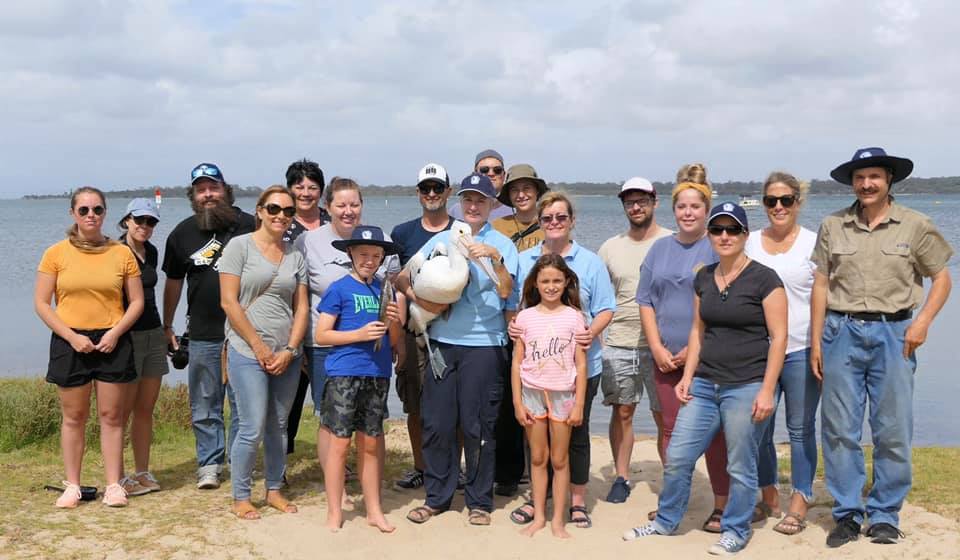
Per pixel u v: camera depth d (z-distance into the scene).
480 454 6.00
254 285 5.84
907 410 5.36
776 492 6.05
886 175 5.20
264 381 5.95
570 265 6.07
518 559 5.38
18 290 24.05
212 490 6.70
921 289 5.39
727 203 5.50
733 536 5.46
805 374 5.63
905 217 5.27
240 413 5.92
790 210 5.62
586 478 6.06
